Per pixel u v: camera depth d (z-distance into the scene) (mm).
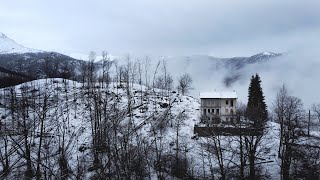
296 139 60656
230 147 54562
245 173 52688
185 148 50688
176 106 85938
